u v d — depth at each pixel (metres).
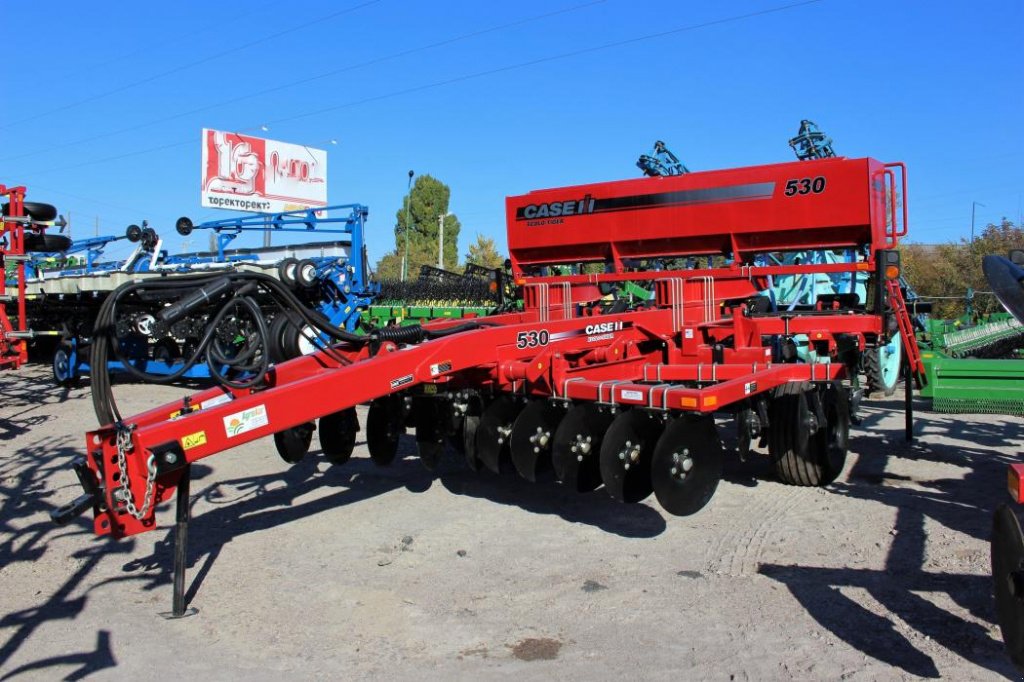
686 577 4.69
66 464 7.91
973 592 4.39
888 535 5.39
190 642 3.91
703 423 4.92
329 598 4.44
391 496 6.57
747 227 7.78
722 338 7.54
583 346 6.22
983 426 9.56
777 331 7.17
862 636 3.87
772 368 5.79
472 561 5.00
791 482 6.73
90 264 17.83
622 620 4.11
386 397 6.12
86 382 15.65
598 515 5.96
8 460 8.12
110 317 4.20
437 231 61.81
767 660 3.63
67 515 3.62
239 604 4.38
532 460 5.42
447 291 16.67
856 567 4.80
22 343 9.52
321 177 39.88
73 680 3.51
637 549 5.20
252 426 4.20
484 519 5.89
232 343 11.02
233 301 4.52
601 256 8.85
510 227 9.38
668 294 7.29
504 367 5.55
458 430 6.11
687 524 5.72
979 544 5.15
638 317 6.73
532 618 4.15
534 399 5.67
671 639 3.87
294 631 4.03
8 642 3.91
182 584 4.22
